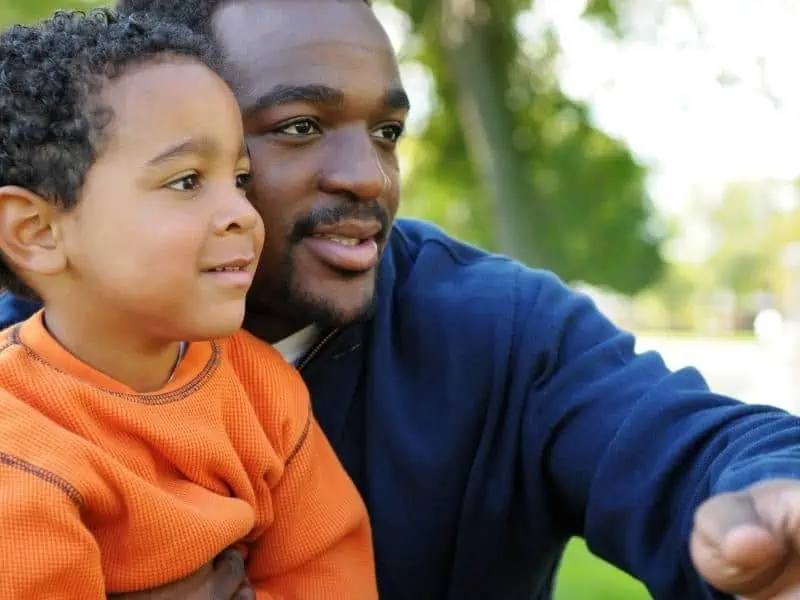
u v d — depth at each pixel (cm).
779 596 79
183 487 109
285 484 123
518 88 809
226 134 108
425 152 931
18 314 146
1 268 112
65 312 109
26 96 105
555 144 827
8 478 96
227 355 124
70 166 103
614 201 841
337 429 144
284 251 129
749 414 118
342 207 128
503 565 146
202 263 106
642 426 125
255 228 110
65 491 97
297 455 124
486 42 783
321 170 127
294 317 133
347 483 133
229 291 108
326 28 129
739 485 95
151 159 103
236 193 109
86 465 100
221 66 123
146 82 105
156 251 103
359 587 126
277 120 126
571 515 143
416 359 147
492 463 142
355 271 130
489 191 791
